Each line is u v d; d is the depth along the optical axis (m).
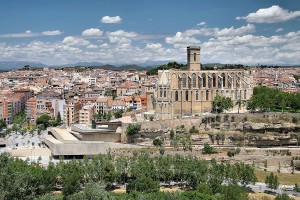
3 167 173.88
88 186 184.88
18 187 168.38
